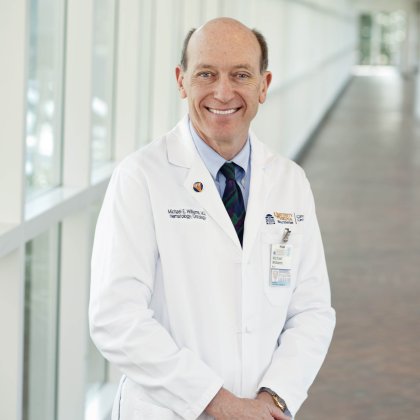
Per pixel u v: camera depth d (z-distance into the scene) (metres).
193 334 3.01
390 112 31.80
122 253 2.99
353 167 18.30
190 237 3.04
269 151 3.29
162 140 3.20
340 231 12.14
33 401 4.96
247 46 2.98
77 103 4.89
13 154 3.73
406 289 9.45
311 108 24.34
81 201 4.86
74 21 4.84
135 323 2.93
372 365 7.28
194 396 2.92
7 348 3.88
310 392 6.68
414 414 6.37
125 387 3.14
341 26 45.84
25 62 3.68
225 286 3.05
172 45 7.61
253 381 3.10
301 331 3.20
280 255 3.15
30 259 4.69
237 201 3.15
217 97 2.97
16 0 3.62
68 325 5.19
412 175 17.39
